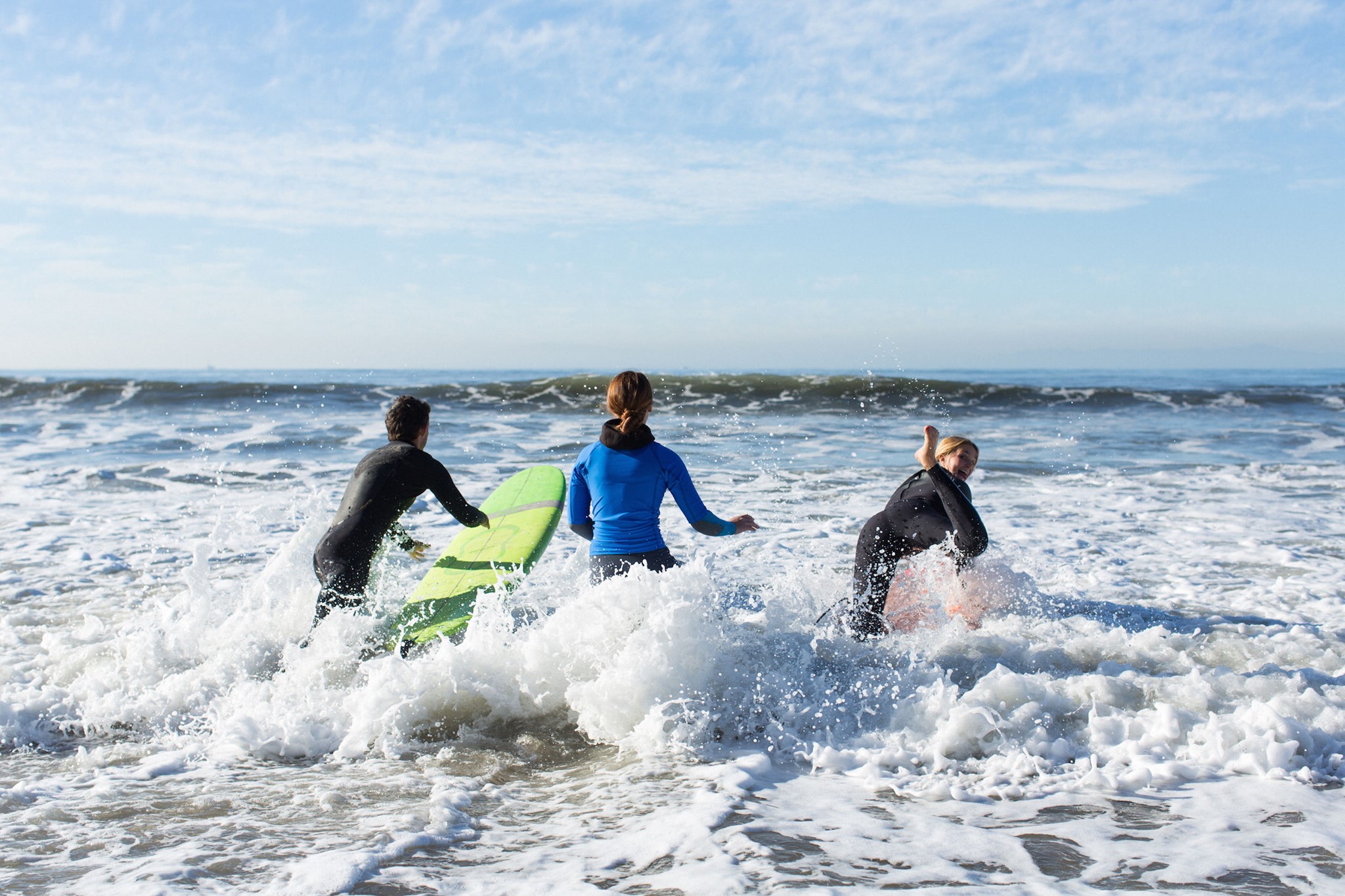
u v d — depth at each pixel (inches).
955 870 81.8
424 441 190.7
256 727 125.8
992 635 165.3
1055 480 412.2
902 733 121.7
